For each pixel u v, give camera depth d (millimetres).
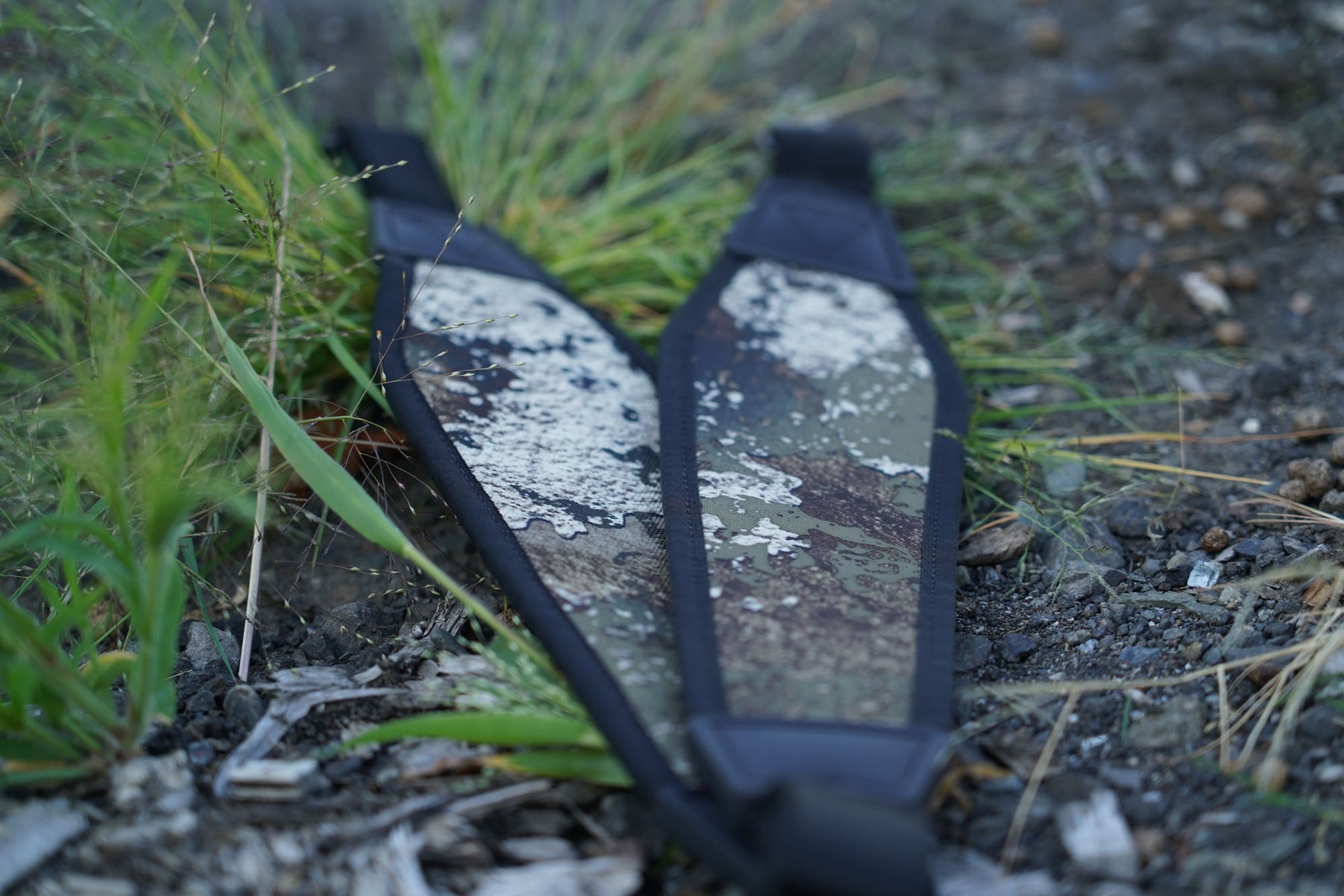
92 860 374
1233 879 372
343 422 462
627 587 405
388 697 410
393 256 476
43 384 443
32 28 484
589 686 384
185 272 470
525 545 410
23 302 480
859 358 464
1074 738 401
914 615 400
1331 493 447
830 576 406
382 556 452
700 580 399
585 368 458
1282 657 408
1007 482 470
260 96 532
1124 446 481
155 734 400
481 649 400
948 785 389
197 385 418
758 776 358
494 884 372
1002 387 508
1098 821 382
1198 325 517
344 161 525
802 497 423
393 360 446
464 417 436
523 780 392
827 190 523
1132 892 372
